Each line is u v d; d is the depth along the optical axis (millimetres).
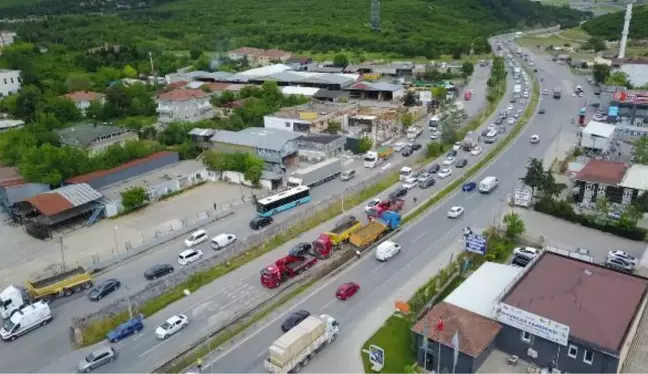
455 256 66250
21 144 102500
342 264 65750
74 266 66688
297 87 159000
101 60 184875
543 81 177750
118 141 111625
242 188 92062
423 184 89000
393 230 74000
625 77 160125
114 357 49594
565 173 94938
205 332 53188
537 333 45281
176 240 73500
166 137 113125
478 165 99500
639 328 49031
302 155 105938
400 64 195500
